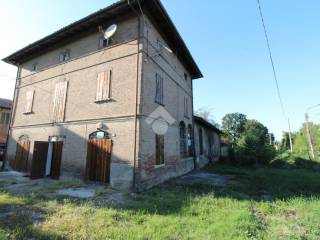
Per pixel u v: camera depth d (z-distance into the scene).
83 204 6.37
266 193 8.37
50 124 12.37
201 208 6.01
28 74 14.88
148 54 10.14
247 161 20.52
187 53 14.73
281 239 4.15
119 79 10.04
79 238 4.05
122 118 9.52
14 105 15.41
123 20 10.50
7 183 9.82
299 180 11.55
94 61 11.16
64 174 10.95
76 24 11.25
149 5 9.93
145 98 9.59
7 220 4.94
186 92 16.47
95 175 9.68
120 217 5.25
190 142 16.55
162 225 4.71
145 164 9.10
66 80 12.22
